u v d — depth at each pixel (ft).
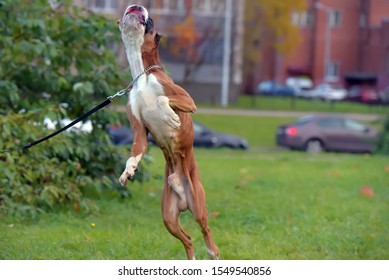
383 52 251.60
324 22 270.67
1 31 46.65
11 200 42.47
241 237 39.60
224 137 120.37
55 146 44.11
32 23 46.09
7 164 41.70
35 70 48.21
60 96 49.19
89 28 48.39
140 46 28.12
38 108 46.57
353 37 269.64
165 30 177.78
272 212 47.34
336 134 124.67
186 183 29.22
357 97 238.89
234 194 54.29
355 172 71.10
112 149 49.01
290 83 264.11
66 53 49.06
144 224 42.96
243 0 210.59
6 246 36.11
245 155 94.17
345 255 36.83
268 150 123.65
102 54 50.14
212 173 67.92
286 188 58.34
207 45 201.26
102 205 47.09
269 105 207.31
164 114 27.48
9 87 45.27
